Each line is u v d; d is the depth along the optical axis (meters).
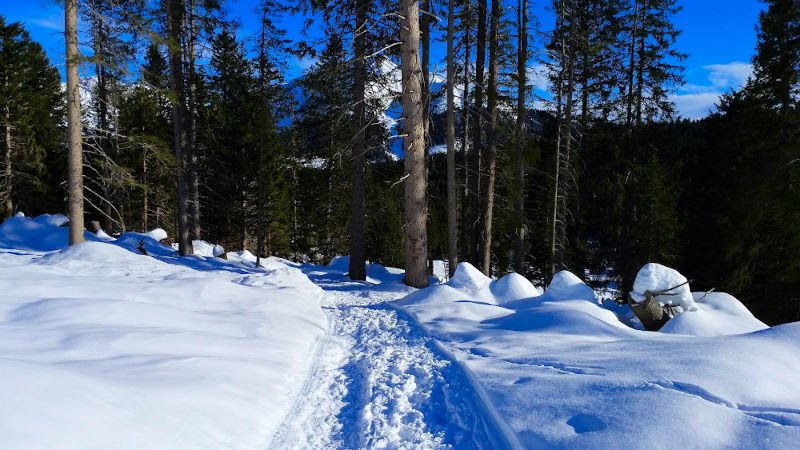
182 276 8.20
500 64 15.16
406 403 4.05
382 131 14.23
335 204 22.28
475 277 9.91
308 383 4.62
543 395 3.66
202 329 5.50
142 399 3.18
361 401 4.17
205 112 23.38
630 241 21.09
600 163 23.34
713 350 4.06
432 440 3.41
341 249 28.33
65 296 6.26
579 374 4.05
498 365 4.69
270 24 19.19
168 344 4.64
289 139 17.62
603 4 19.25
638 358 4.18
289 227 29.56
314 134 17.47
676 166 23.58
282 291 9.08
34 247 17.20
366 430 3.56
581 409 3.31
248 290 7.96
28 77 25.50
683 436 2.77
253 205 26.66
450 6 12.48
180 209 15.86
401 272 19.86
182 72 15.86
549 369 4.34
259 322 6.25
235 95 24.06
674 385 3.48
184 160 16.16
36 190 25.53
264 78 19.97
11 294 5.99
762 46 16.44
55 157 27.47
